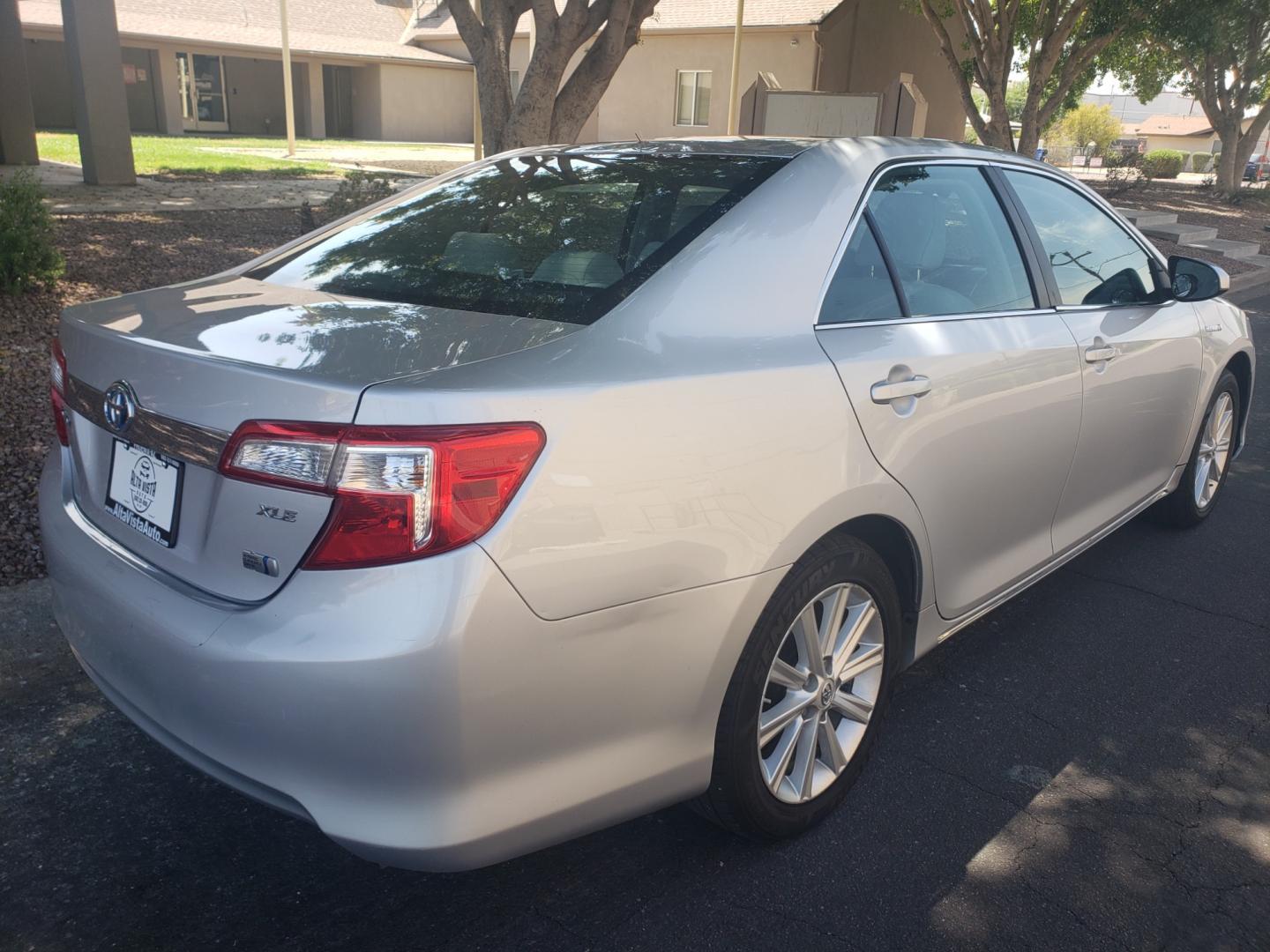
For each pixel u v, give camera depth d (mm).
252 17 32125
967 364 2764
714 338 2229
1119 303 3723
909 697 3275
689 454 2037
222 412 1885
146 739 2906
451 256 2562
